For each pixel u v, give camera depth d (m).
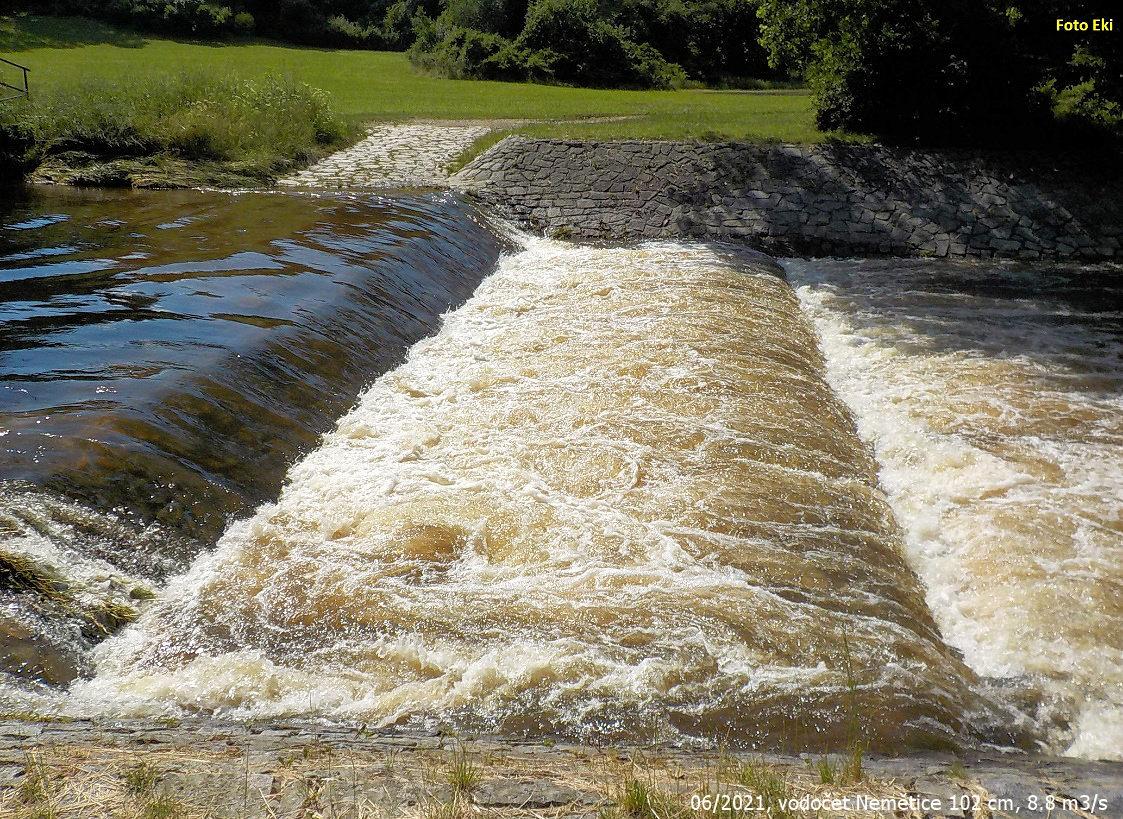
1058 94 19.52
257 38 40.69
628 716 5.02
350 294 10.74
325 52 39.50
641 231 17.27
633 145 18.83
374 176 18.31
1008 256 16.77
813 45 20.55
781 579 6.51
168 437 6.88
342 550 6.53
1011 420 9.51
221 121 18.80
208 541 6.34
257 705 4.93
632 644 5.64
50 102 18.25
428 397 9.48
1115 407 9.92
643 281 14.20
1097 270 16.09
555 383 9.98
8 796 3.33
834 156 18.34
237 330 8.98
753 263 15.82
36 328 8.70
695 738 4.88
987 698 5.49
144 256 11.70
